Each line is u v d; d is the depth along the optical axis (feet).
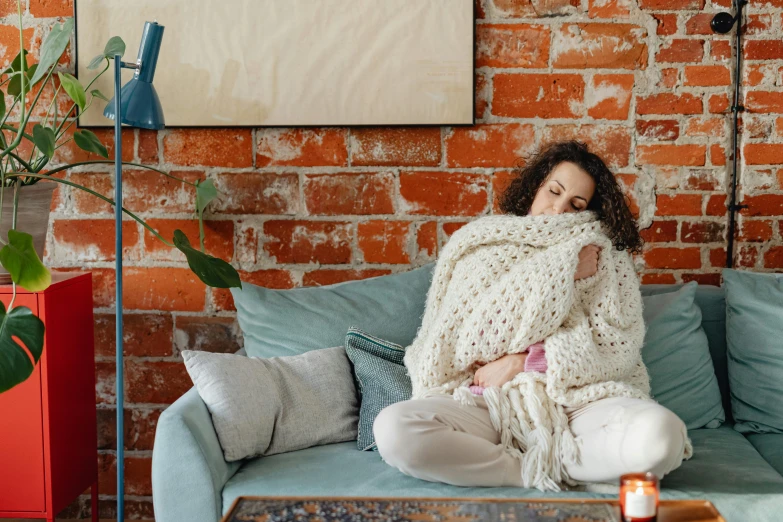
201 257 6.10
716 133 7.11
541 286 5.36
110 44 6.16
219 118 7.09
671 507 3.55
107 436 7.38
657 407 4.52
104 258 7.27
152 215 7.25
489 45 7.07
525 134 7.14
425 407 4.96
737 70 7.04
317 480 4.77
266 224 7.26
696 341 6.18
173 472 4.67
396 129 7.15
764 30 6.98
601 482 4.64
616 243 5.98
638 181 7.18
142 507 7.38
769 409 5.86
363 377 5.75
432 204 7.22
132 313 7.30
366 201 7.23
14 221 5.93
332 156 7.18
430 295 6.05
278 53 7.02
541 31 7.04
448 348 5.55
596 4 7.01
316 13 6.99
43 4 7.07
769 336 5.98
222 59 7.03
